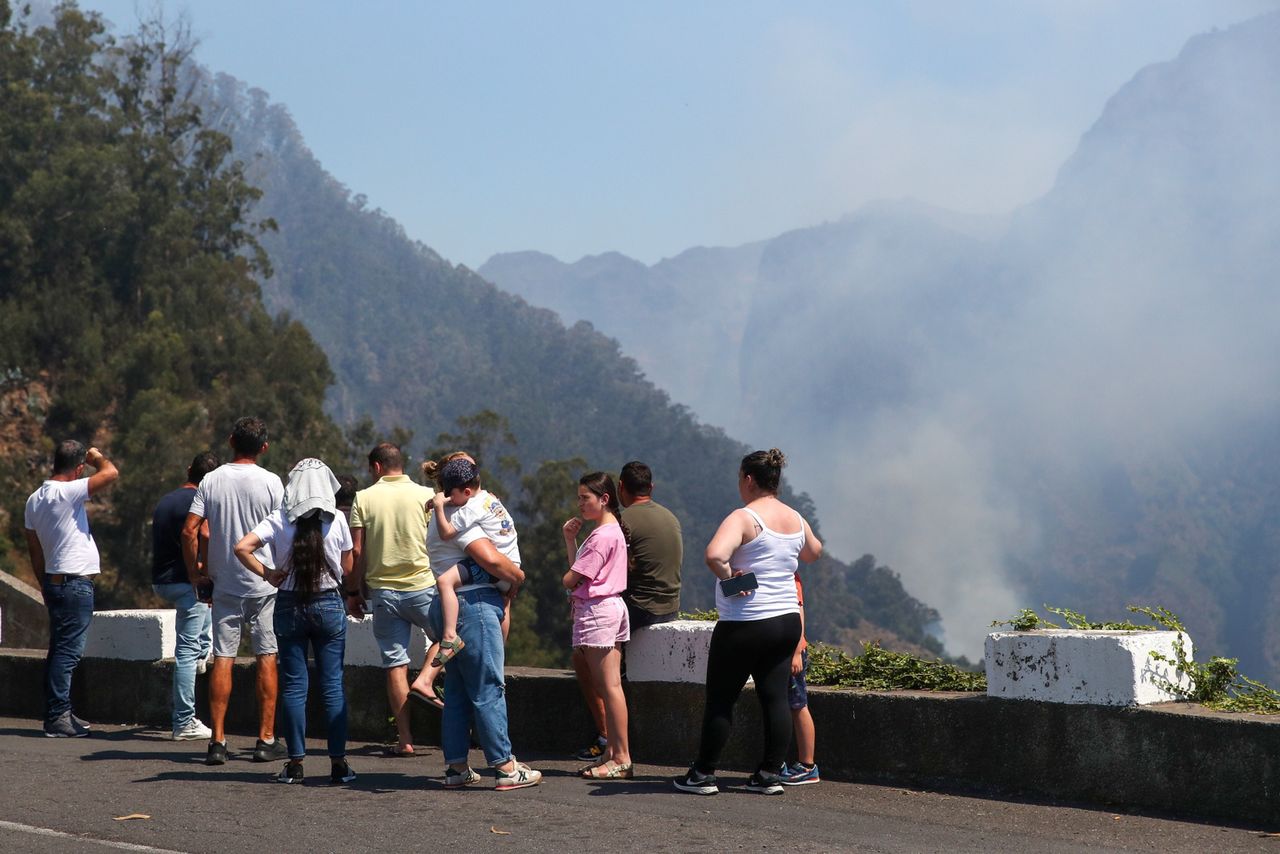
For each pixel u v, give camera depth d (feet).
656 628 23.09
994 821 17.58
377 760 23.82
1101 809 18.19
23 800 19.03
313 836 16.62
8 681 30.66
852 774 20.86
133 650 28.78
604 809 18.44
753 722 22.03
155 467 191.11
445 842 16.28
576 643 21.70
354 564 23.81
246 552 20.57
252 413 220.02
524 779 20.24
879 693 20.81
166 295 232.94
